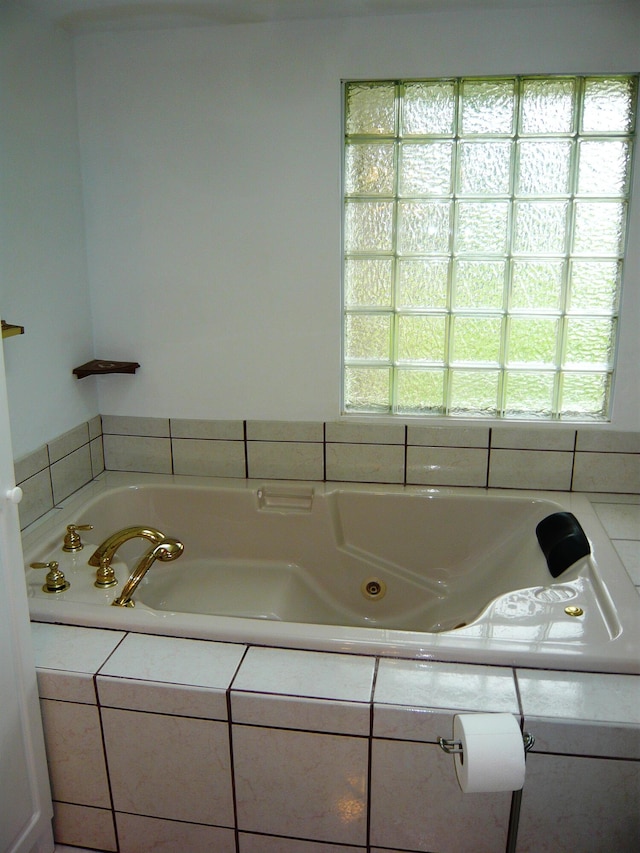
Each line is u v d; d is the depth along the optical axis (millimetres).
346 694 1398
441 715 1351
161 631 1600
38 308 2107
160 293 2361
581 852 1436
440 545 2326
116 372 2340
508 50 2037
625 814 1388
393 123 2154
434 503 2307
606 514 2150
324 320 2301
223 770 1472
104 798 1551
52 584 1776
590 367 2271
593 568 1815
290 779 1451
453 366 2318
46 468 2166
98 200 2316
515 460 2324
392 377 2354
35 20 2023
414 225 2221
